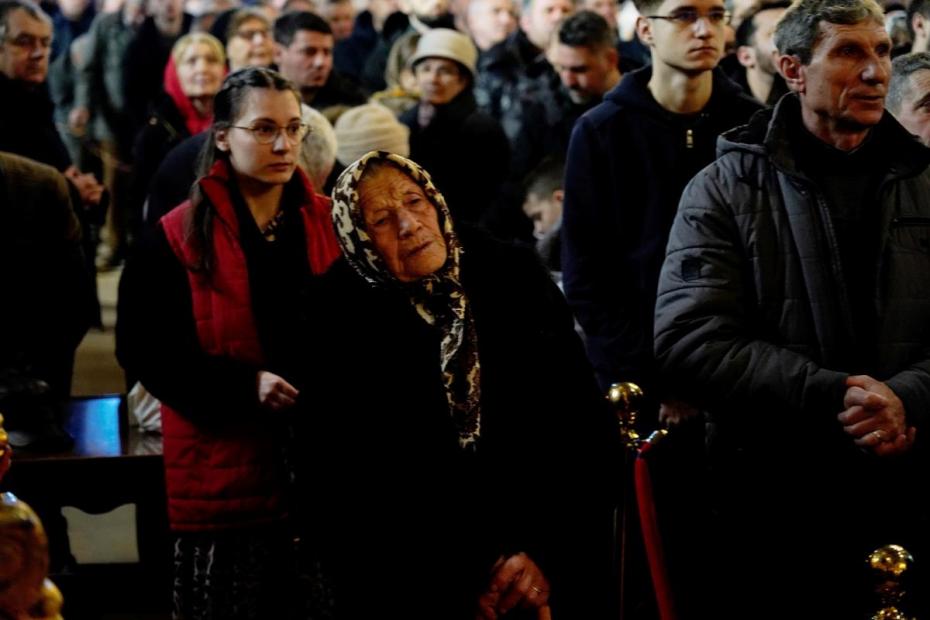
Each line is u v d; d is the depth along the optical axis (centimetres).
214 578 854
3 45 1293
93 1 2594
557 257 1166
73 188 1245
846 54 773
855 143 790
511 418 683
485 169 1407
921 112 923
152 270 862
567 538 683
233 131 858
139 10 2189
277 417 847
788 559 796
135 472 994
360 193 674
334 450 686
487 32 1898
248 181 866
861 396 752
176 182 1150
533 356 685
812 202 782
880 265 778
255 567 855
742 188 796
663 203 941
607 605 719
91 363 1852
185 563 862
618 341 945
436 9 1998
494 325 684
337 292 693
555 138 1441
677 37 924
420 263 671
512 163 1498
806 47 780
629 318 948
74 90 2214
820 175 793
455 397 674
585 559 688
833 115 779
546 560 683
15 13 1290
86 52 2178
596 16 1331
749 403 777
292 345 841
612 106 958
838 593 795
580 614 697
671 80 939
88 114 2189
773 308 788
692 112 946
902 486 795
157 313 859
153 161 1576
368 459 682
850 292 782
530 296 691
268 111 853
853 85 771
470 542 680
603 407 699
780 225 788
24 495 986
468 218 1398
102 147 2197
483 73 1672
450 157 1407
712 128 945
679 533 893
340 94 1455
